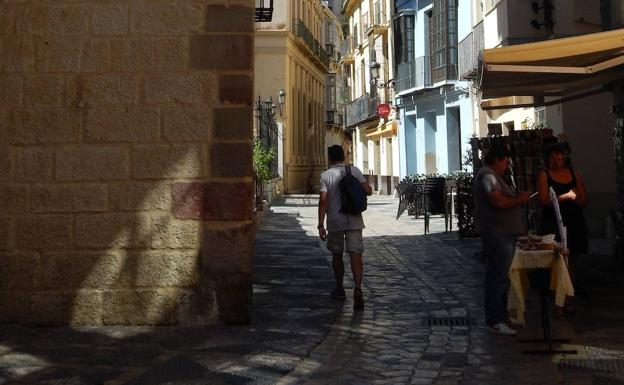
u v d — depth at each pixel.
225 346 6.58
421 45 29.55
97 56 7.46
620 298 8.71
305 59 48.00
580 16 15.16
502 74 9.30
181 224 7.40
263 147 22.89
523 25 16.03
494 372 5.85
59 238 7.38
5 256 7.37
